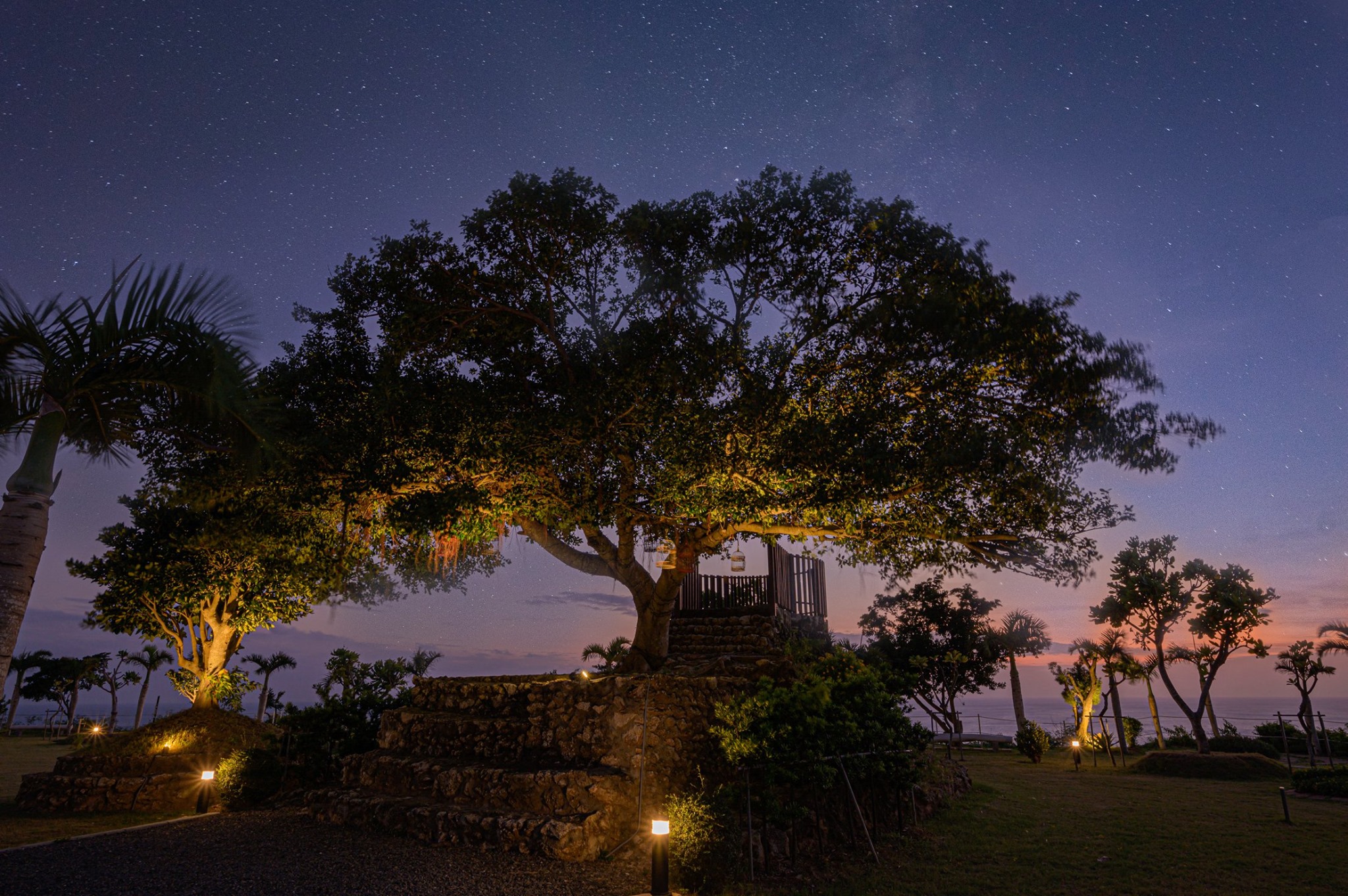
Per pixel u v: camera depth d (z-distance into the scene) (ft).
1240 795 51.39
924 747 41.42
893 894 27.04
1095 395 37.78
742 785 30.91
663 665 47.26
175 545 56.75
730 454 39.32
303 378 43.93
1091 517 42.60
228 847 33.09
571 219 42.52
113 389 22.97
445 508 39.40
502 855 30.99
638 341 39.78
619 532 46.34
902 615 123.65
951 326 35.68
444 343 44.09
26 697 154.40
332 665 55.77
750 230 40.40
